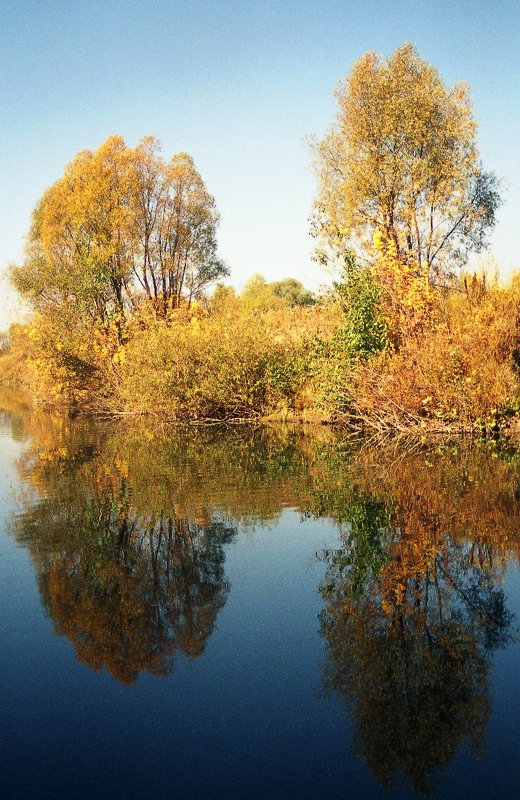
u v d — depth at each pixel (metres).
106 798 2.71
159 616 4.58
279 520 7.12
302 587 5.09
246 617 4.54
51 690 3.61
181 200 31.56
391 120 20.62
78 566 5.69
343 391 14.93
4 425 19.61
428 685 3.58
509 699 3.43
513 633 4.20
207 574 5.43
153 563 5.74
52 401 27.19
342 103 21.80
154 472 10.31
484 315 13.44
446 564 5.54
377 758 2.95
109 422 19.91
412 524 6.80
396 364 13.69
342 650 4.02
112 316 24.45
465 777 2.82
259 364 18.16
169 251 31.75
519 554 5.74
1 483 9.66
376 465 10.41
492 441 12.30
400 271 15.62
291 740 3.11
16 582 5.29
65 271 26.12
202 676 3.73
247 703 3.44
